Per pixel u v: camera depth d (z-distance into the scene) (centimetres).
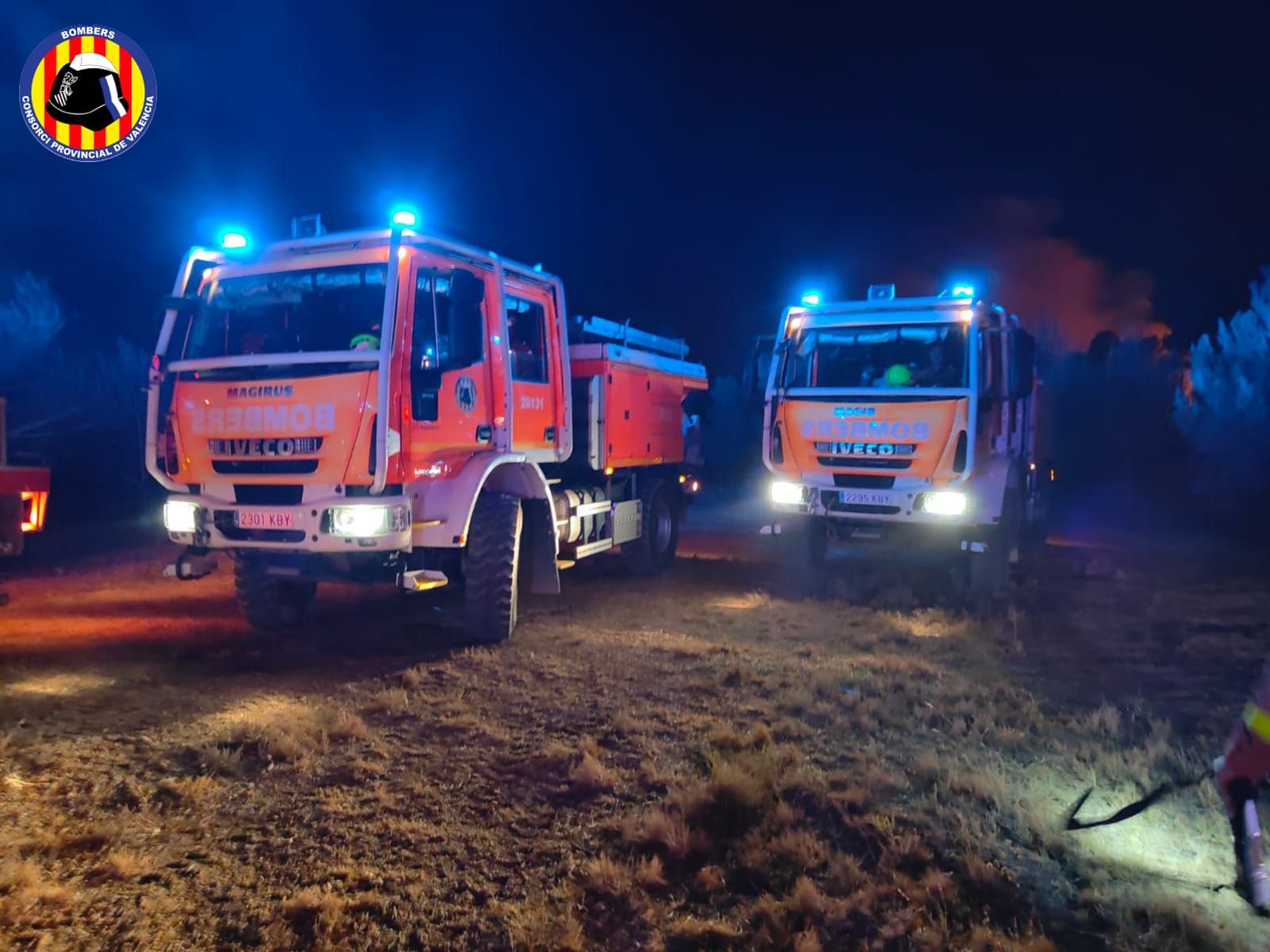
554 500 897
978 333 959
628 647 756
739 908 374
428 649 750
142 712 574
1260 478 1677
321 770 493
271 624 805
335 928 351
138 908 359
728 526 1769
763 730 540
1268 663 221
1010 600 974
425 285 707
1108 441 2170
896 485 966
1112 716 583
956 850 414
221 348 740
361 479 660
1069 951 349
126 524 1605
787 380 1030
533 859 407
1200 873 404
